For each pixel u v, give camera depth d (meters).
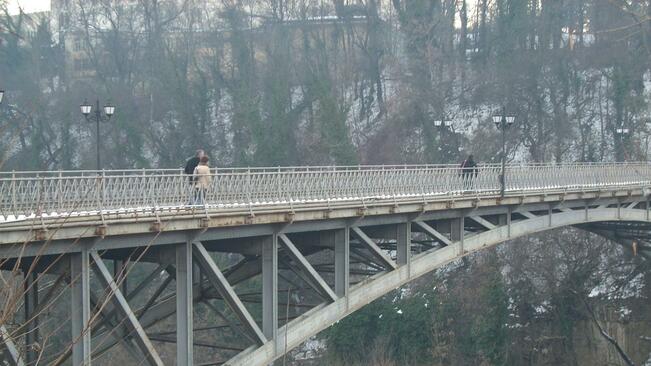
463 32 64.44
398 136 54.94
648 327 43.09
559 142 53.97
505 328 41.91
